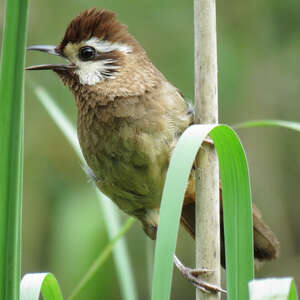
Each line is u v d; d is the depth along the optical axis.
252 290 4.06
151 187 7.60
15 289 4.67
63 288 10.38
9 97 4.55
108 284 11.33
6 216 4.65
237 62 14.43
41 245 13.77
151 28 14.53
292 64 14.81
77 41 8.10
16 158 4.61
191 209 8.20
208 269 6.13
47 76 13.98
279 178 15.30
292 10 14.67
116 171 7.63
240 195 5.24
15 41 4.50
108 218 7.06
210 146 6.30
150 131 7.32
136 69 7.77
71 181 14.14
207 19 6.27
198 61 6.33
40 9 14.36
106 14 8.15
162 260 4.52
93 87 7.78
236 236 5.24
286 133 15.41
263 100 14.81
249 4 14.84
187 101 7.75
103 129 7.57
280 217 15.20
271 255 7.91
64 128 7.15
